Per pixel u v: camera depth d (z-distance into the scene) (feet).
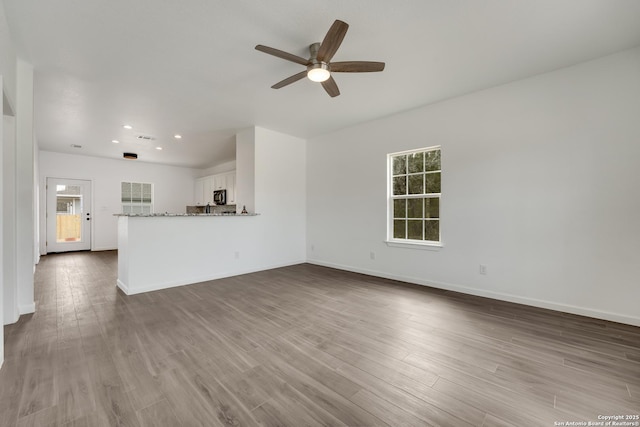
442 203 12.25
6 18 6.70
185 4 6.44
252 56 8.66
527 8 6.59
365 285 13.00
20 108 8.87
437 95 11.60
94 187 23.93
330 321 8.80
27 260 9.31
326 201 17.39
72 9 6.53
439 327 8.31
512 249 10.47
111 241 24.72
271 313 9.48
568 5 6.48
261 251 16.25
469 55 8.63
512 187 10.44
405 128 13.52
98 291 12.02
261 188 16.20
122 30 7.34
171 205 28.07
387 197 14.30
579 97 9.14
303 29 7.42
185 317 9.10
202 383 5.63
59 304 10.30
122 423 4.55
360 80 10.24
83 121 14.46
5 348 6.93
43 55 8.46
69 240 23.03
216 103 12.28
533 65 9.23
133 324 8.50
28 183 9.21
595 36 7.69
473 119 11.34
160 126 15.48
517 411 4.86
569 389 5.44
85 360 6.43
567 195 9.38
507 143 10.53
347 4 6.50
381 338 7.62
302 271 16.03
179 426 4.50
